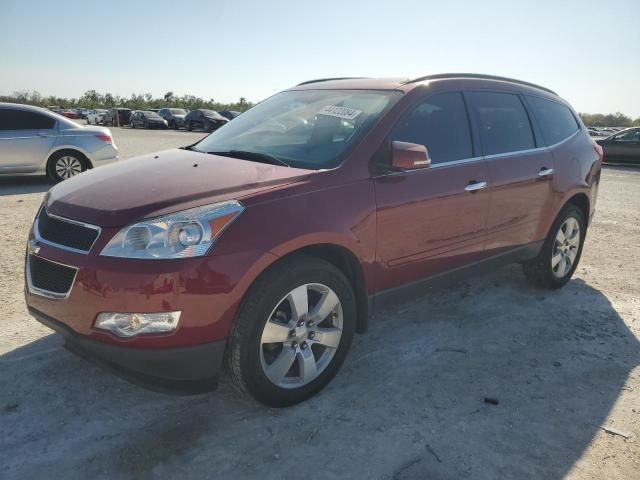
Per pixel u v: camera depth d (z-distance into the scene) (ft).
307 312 9.71
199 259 8.34
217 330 8.64
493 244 13.71
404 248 11.34
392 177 10.98
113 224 8.55
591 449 9.07
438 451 8.86
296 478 8.14
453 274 12.89
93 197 9.41
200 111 122.52
